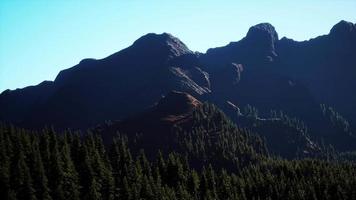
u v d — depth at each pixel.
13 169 97.88
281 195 121.62
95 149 122.25
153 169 125.06
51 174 101.38
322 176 132.12
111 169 115.06
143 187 108.56
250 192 123.50
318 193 123.25
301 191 120.00
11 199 88.62
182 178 123.94
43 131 121.62
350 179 130.38
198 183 123.19
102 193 104.81
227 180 123.50
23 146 110.81
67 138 130.25
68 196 97.31
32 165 102.81
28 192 91.81
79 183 105.25
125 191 104.81
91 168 107.06
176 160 128.75
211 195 118.06
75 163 115.62
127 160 123.81
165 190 111.25
